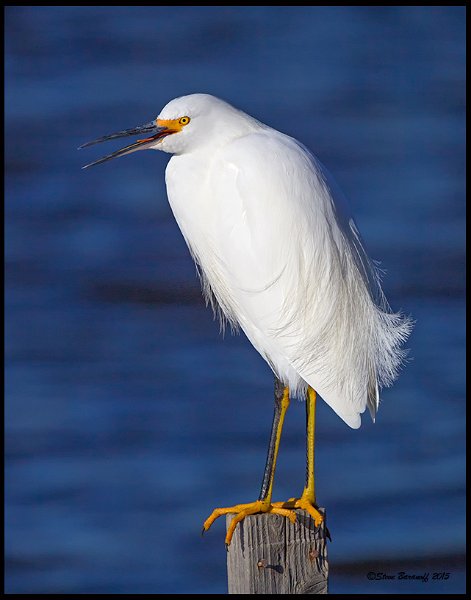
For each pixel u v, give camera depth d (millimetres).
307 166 6730
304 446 12969
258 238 6652
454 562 11375
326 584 5664
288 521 5621
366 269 7141
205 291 8266
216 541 11602
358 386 6848
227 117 6895
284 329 6742
